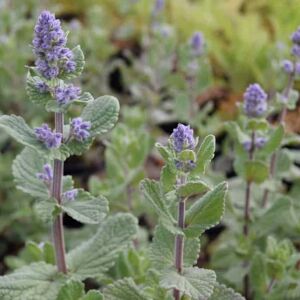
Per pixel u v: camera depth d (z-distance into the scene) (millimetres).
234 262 648
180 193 459
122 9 1080
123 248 542
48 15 461
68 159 868
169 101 957
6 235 759
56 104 471
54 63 466
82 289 506
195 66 814
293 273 587
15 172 522
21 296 512
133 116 803
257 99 594
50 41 461
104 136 861
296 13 938
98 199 505
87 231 700
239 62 949
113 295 508
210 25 1016
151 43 958
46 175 511
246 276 635
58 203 505
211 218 474
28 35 967
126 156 677
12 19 957
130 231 549
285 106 629
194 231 475
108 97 494
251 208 646
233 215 631
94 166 870
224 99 919
